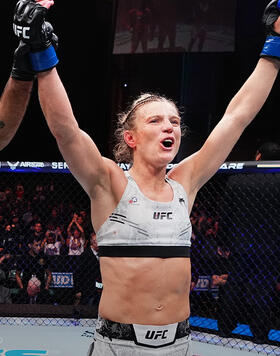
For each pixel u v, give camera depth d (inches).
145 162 74.6
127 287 69.4
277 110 409.4
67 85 424.2
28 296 208.7
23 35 62.5
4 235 228.5
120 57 443.5
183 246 72.4
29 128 409.4
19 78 64.6
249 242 163.2
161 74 447.5
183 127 98.7
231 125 80.4
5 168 159.3
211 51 371.6
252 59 427.2
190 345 73.9
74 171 70.8
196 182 80.9
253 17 420.5
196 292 189.8
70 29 416.8
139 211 70.5
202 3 371.6
